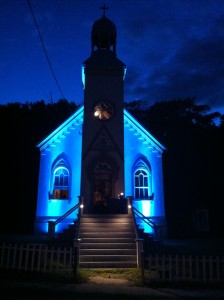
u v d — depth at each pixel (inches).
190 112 1551.4
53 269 463.2
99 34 985.5
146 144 924.6
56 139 907.4
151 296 343.3
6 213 1199.6
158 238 693.3
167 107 1572.3
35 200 1234.0
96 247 578.2
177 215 1232.2
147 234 677.3
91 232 632.4
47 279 414.0
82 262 530.6
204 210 1063.0
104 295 336.8
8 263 465.4
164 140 1445.6
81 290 363.6
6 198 1231.5
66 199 863.7
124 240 602.5
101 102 907.4
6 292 330.3
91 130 879.7
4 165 1299.2
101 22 994.1
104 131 879.1
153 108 1626.5
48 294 329.4
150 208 877.8
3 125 1386.6
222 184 1291.8
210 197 1286.9
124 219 674.2
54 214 850.1
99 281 427.8
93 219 667.4
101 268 522.3
